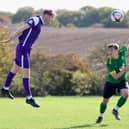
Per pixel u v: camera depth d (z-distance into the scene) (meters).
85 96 92.44
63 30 168.00
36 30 29.92
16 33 29.59
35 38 30.14
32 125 39.16
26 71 30.39
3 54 90.00
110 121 41.91
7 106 61.09
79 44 145.75
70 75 94.25
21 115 48.06
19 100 75.12
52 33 161.25
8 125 39.22
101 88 94.88
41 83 92.38
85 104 66.62
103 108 40.09
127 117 45.69
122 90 39.09
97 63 101.75
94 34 157.12
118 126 38.50
